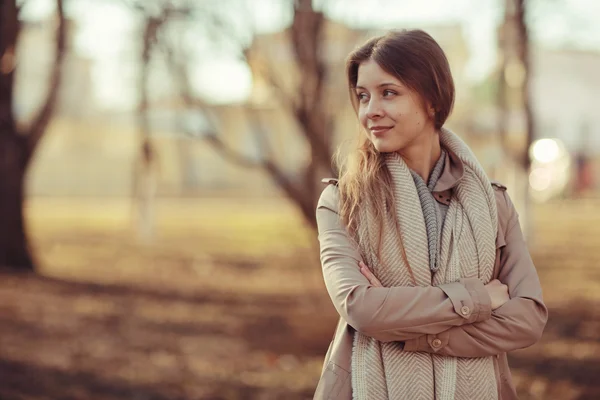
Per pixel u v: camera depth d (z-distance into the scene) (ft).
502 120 45.34
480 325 6.83
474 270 7.00
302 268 47.14
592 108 121.29
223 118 29.17
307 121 26.02
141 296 36.99
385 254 6.93
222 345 26.55
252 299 35.94
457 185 7.22
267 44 26.96
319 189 26.55
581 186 107.55
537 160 102.73
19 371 22.58
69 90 107.76
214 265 48.60
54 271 44.55
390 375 6.83
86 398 20.01
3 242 43.45
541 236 60.39
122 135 133.59
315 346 25.32
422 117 7.02
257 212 94.73
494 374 7.04
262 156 28.25
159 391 20.84
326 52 26.17
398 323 6.70
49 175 136.98
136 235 65.00
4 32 39.88
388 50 6.89
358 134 7.29
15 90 43.21
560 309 31.50
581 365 22.70
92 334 28.30
